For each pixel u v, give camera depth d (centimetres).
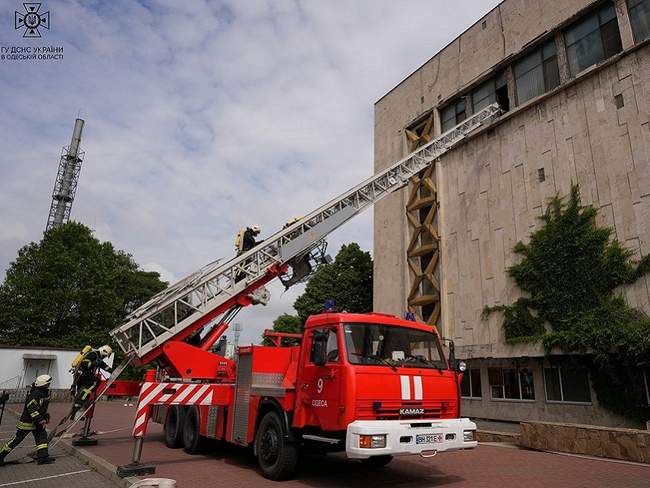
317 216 1332
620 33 1597
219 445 1051
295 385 751
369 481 728
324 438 671
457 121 2373
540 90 1911
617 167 1495
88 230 4259
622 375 1402
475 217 2028
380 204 2786
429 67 2586
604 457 959
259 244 1177
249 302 1170
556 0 1869
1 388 3186
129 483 665
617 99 1536
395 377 676
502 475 776
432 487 682
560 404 1595
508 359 1827
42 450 901
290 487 685
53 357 3438
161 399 831
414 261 2427
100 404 3094
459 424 678
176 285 1134
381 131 2923
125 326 1023
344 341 678
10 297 3794
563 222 1608
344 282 3722
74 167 5441
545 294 1608
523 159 1836
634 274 1377
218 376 1075
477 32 2272
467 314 1978
